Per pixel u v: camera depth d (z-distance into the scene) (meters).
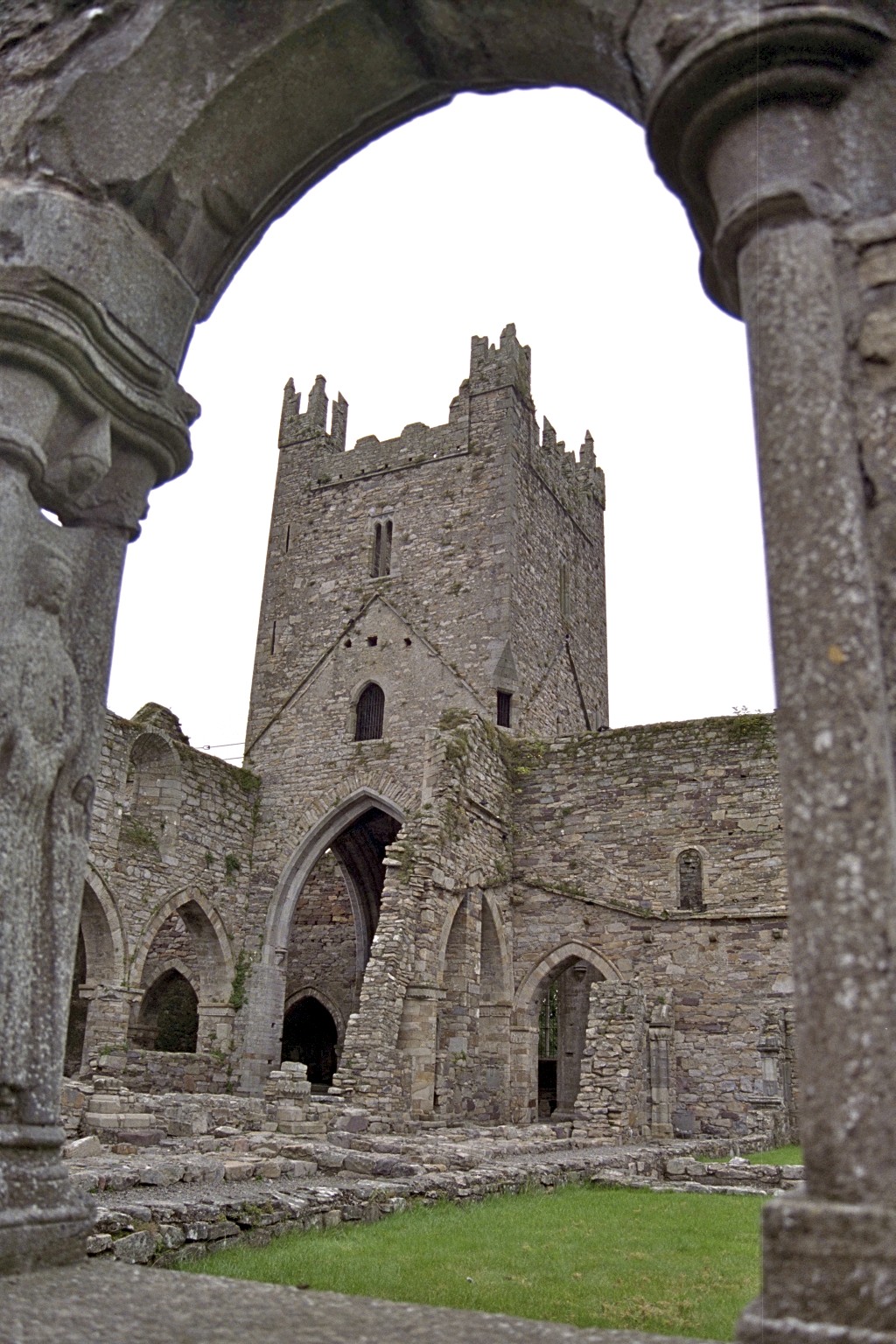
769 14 3.47
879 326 3.29
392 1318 3.07
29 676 4.18
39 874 4.18
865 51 3.51
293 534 33.28
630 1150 14.42
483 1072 20.72
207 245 5.00
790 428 3.19
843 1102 2.59
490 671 28.44
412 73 4.74
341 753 28.19
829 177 3.47
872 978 2.64
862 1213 2.47
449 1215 9.12
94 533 4.77
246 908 25.52
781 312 3.32
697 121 3.65
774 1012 19.42
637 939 20.94
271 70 4.58
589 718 34.47
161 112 4.57
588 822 22.27
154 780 22.89
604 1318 5.37
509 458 31.03
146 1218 6.48
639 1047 17.83
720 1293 6.12
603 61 4.14
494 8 4.26
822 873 2.77
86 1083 15.41
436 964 18.77
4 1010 3.90
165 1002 27.91
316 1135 14.33
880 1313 2.37
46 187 4.49
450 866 19.78
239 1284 3.48
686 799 21.47
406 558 31.16
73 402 4.51
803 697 2.93
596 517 38.88
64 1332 2.83
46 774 4.18
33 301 4.29
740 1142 16.34
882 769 2.80
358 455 33.31
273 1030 24.55
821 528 3.06
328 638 31.25
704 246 4.00
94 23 4.61
